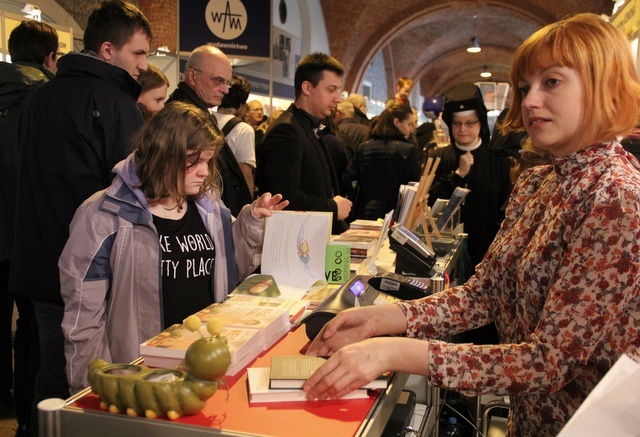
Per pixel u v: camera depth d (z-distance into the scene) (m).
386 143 4.20
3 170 2.97
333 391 1.16
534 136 1.18
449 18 18.12
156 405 1.09
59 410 1.13
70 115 2.15
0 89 2.95
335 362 1.17
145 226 1.79
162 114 1.80
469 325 1.43
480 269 1.47
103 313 1.80
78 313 1.74
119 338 1.80
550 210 1.19
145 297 1.80
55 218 2.17
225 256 2.03
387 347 1.17
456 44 21.39
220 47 5.30
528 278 1.20
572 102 1.13
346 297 1.61
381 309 1.42
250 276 1.97
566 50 1.11
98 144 2.17
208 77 3.03
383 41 14.85
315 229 2.12
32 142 2.20
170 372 1.14
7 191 3.00
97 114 2.16
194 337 1.37
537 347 1.09
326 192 3.21
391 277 1.84
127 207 1.77
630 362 0.75
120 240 1.76
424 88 26.19
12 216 3.01
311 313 1.53
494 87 11.05
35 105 2.22
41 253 2.19
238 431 1.06
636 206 1.04
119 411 1.12
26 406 2.70
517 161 3.55
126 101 2.23
